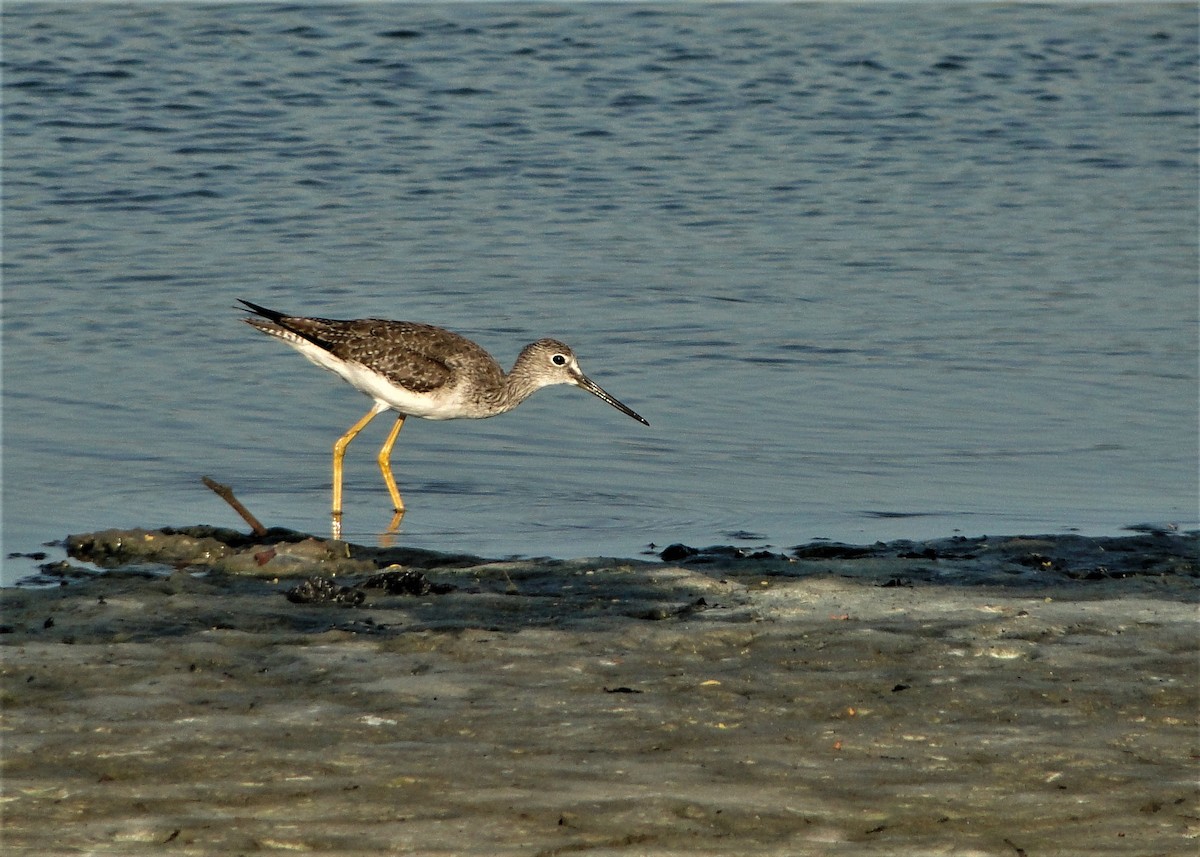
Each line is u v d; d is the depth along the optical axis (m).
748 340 19.78
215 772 8.31
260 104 30.06
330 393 18.02
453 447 16.52
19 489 14.65
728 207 25.58
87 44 32.94
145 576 12.16
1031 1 38.75
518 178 26.81
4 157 26.55
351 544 13.31
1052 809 8.09
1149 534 13.67
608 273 22.31
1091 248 23.66
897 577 12.34
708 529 14.00
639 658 10.20
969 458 15.98
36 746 8.58
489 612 11.24
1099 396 17.86
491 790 8.15
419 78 32.03
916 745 8.86
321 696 9.41
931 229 24.58
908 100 31.78
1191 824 7.95
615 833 7.73
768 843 7.69
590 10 37.44
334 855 7.49
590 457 16.14
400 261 22.50
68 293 20.72
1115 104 31.78
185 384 17.94
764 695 9.59
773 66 33.56
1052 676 9.98
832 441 16.50
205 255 22.42
